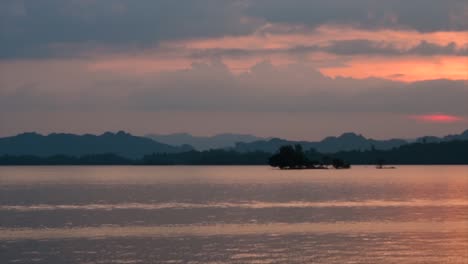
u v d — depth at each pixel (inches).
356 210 4101.9
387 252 2415.1
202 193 6294.3
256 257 2352.4
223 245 2603.3
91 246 2600.9
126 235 2910.9
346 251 2444.6
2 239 2802.7
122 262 2287.2
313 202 4872.0
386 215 3735.2
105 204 4808.1
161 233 2967.5
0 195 6092.5
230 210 4170.8
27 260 2326.5
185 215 3828.7
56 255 2411.4
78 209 4345.5
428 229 3029.0
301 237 2805.1
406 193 6072.8
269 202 4901.6
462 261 2250.2
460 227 3095.5
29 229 3154.5
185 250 2496.3
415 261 2255.2
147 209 4306.1
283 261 2279.8
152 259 2330.2
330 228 3107.8
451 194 5876.0
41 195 6082.7
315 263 2242.9
